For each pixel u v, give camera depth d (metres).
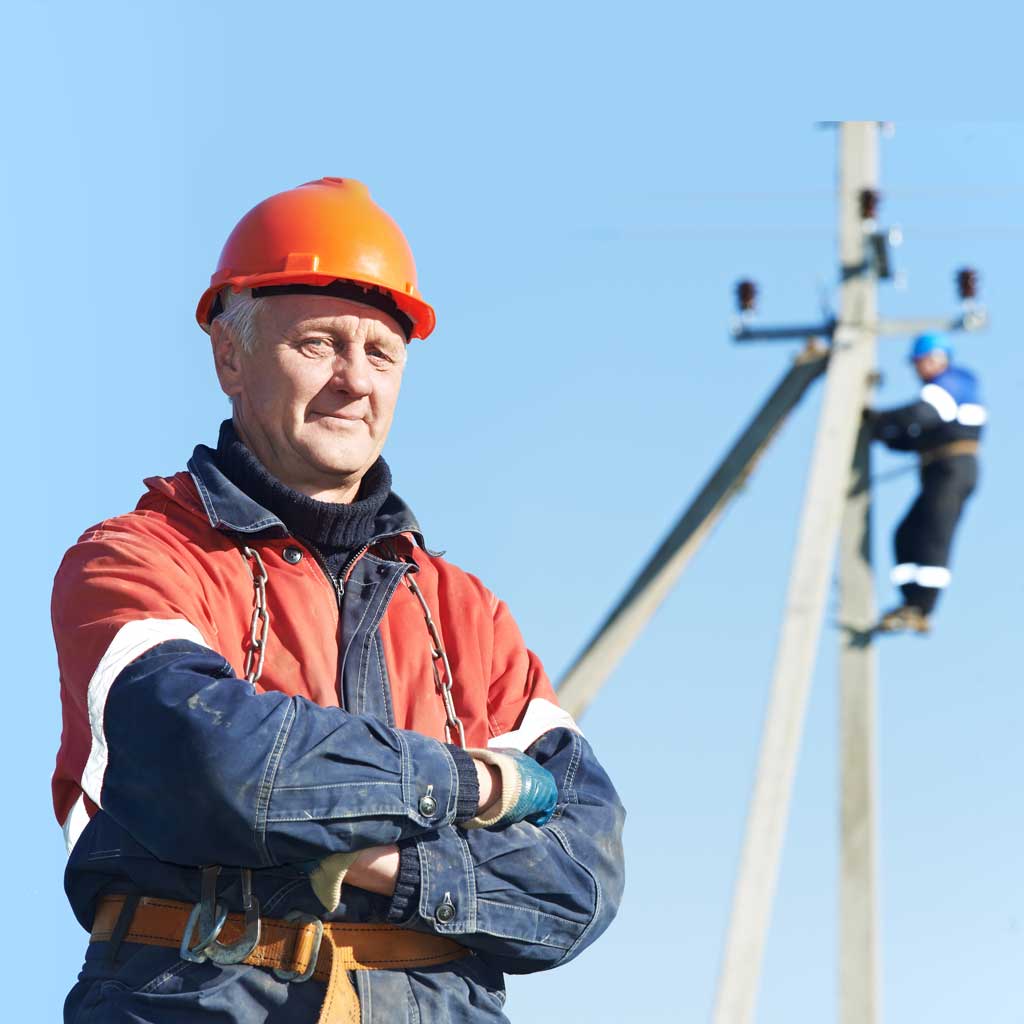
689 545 14.78
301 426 3.97
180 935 3.51
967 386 16.52
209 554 3.84
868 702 15.73
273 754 3.34
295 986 3.49
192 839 3.34
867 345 15.75
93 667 3.55
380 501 4.04
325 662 3.80
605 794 3.92
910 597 16.30
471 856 3.57
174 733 3.34
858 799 15.44
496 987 3.78
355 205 4.12
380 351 4.05
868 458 16.42
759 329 15.87
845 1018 14.69
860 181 16.38
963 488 16.56
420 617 3.99
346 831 3.37
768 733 13.91
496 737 3.97
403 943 3.61
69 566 3.78
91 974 3.57
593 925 3.71
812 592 14.41
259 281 3.99
